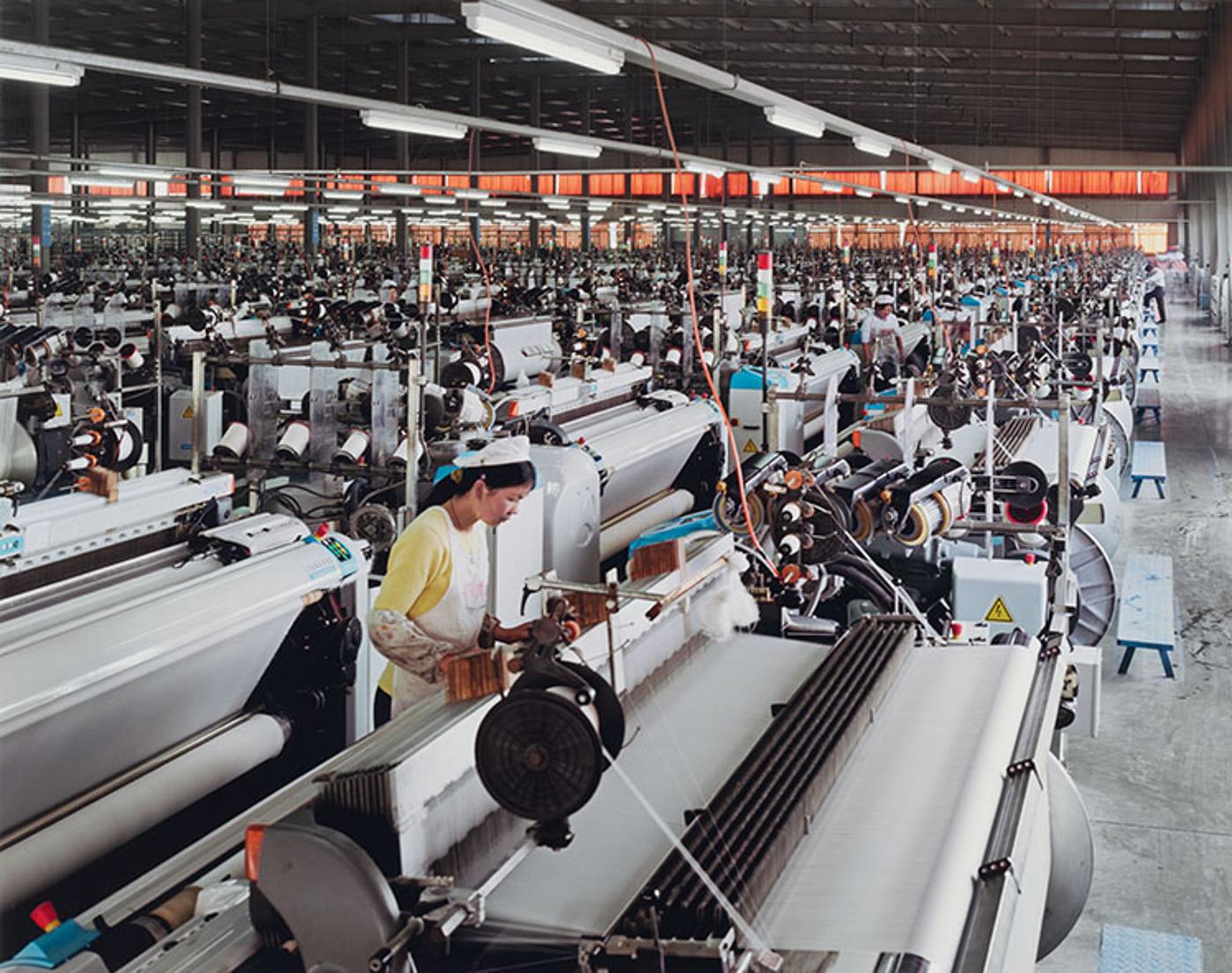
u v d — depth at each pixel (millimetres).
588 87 38500
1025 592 6133
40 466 8625
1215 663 8516
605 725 2322
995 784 2996
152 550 5434
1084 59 30000
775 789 2717
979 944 2328
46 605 4340
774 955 2125
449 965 2217
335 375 7527
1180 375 25266
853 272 30328
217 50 31766
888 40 27016
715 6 24000
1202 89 34906
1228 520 12594
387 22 31266
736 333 14266
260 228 49656
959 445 8742
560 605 2412
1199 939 5121
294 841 2029
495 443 3506
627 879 2471
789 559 4633
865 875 2488
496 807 2639
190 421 10594
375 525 6699
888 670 3600
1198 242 49844
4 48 8609
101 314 14609
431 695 3057
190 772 4500
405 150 32969
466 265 31344
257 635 4598
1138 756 7000
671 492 8891
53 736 3822
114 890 4504
